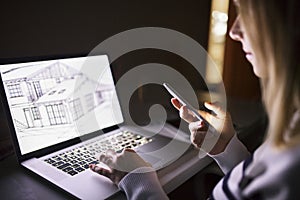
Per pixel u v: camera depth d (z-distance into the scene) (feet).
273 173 1.29
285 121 1.28
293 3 1.17
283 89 1.25
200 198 2.20
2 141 2.59
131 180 1.98
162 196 1.90
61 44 3.14
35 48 2.93
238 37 1.75
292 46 1.20
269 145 1.40
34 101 2.55
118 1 3.59
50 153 2.53
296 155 1.25
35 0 2.81
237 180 1.52
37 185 2.07
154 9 4.09
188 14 4.64
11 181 2.12
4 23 2.64
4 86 2.35
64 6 3.06
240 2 1.39
